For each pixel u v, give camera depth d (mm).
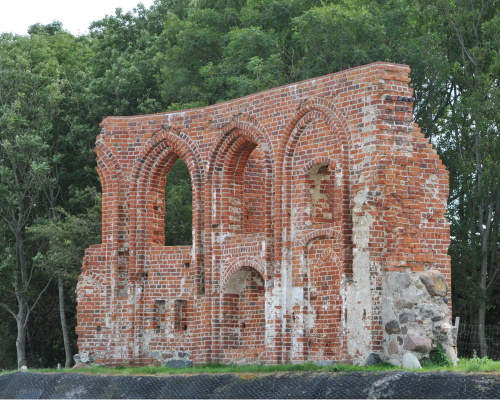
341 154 29109
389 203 27719
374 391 24000
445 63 46438
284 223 31094
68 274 47125
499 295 45562
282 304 30781
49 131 51969
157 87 57156
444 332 27094
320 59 47562
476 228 46219
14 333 53688
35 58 54750
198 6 57594
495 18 45156
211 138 34000
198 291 33719
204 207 33875
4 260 48719
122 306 35000
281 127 31438
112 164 35906
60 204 53594
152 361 34375
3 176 48719
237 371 28500
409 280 27344
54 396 30359
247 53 50750
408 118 28531
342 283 28625
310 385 25531
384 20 47188
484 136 44375
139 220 35312
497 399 21766
